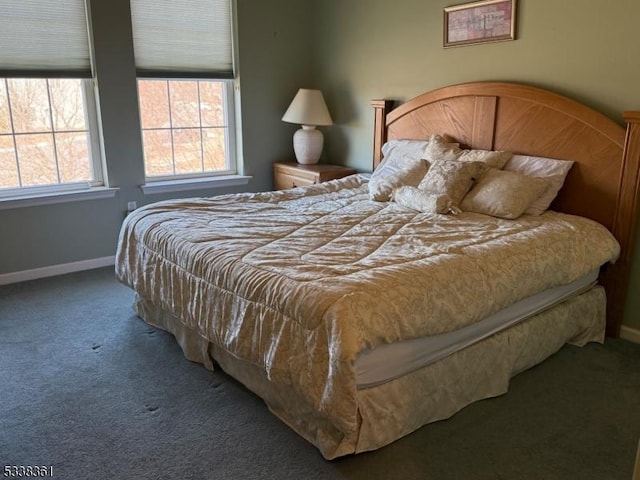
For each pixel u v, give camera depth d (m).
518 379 2.52
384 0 4.02
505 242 2.41
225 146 4.68
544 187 2.92
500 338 2.34
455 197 3.00
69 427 2.12
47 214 3.77
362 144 4.47
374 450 1.98
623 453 2.00
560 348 2.79
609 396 2.38
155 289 2.69
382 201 3.31
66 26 3.65
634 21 2.68
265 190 4.88
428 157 3.46
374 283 1.89
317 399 1.80
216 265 2.24
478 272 2.15
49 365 2.60
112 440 2.04
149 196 4.24
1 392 2.36
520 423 2.18
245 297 2.06
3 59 3.46
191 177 4.51
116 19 3.80
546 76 3.09
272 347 1.94
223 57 4.41
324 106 4.48
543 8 3.03
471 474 1.88
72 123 3.87
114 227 4.11
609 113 2.85
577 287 2.75
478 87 3.37
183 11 4.12
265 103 4.68
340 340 1.71
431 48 3.72
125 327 3.03
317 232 2.56
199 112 4.46
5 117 3.60
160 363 2.64
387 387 1.94
